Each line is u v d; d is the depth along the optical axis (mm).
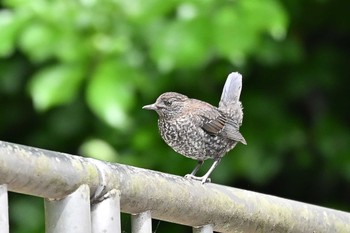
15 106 15906
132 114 14469
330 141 15727
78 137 15422
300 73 15867
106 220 5223
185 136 10273
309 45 16156
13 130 15992
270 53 14594
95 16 12664
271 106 15555
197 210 5820
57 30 12539
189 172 14641
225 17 12508
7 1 12617
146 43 12781
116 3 12680
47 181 4984
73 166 5094
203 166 14695
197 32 12484
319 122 15867
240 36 12484
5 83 15383
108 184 5234
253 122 15359
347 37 16297
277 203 6293
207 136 10258
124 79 12445
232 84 10938
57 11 12578
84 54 12531
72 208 5078
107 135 14633
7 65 15344
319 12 15789
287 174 16328
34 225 15039
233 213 6031
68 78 12422
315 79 15914
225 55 12422
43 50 12500
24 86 15484
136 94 14164
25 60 15336
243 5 12578
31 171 4906
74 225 5074
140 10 12703
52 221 5098
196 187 5836
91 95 12242
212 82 14758
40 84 12422
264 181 15789
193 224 5922
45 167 4965
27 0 12539
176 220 5801
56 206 5098
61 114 15359
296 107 16375
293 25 15312
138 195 5426
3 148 4820
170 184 5656
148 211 5551
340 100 16281
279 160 15234
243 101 15492
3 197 4824
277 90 15805
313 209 6508
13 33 12430
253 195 6176
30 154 4922
